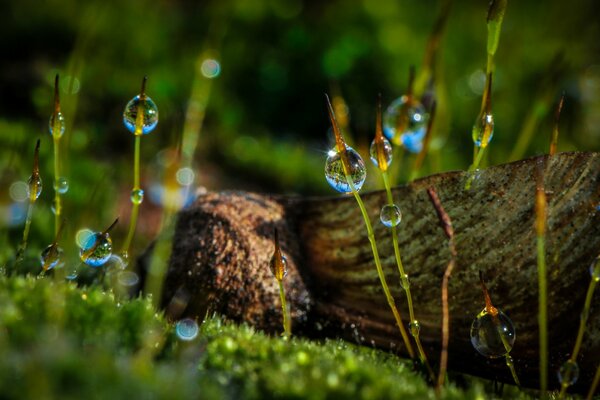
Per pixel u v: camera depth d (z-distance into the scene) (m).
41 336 0.08
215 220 0.09
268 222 0.09
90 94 0.14
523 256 0.09
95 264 0.09
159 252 0.09
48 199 0.11
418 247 0.09
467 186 0.09
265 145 0.15
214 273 0.09
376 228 0.09
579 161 0.09
